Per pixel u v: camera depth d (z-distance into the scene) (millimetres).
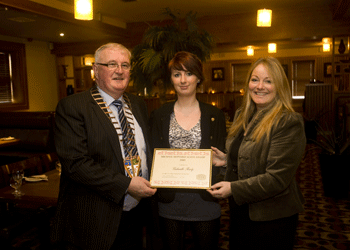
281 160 1524
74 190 1707
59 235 1710
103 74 1721
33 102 9008
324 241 2920
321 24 7176
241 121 1824
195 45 3199
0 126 6023
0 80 8172
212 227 1910
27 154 5504
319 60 11312
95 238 1643
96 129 1665
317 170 5391
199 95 11719
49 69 9602
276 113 1604
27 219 1978
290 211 1592
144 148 1896
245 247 1667
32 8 5402
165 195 1893
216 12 7395
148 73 3223
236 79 12367
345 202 3912
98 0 6070
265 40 7547
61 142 1627
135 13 7227
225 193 1607
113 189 1590
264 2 6621
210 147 1921
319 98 8125
